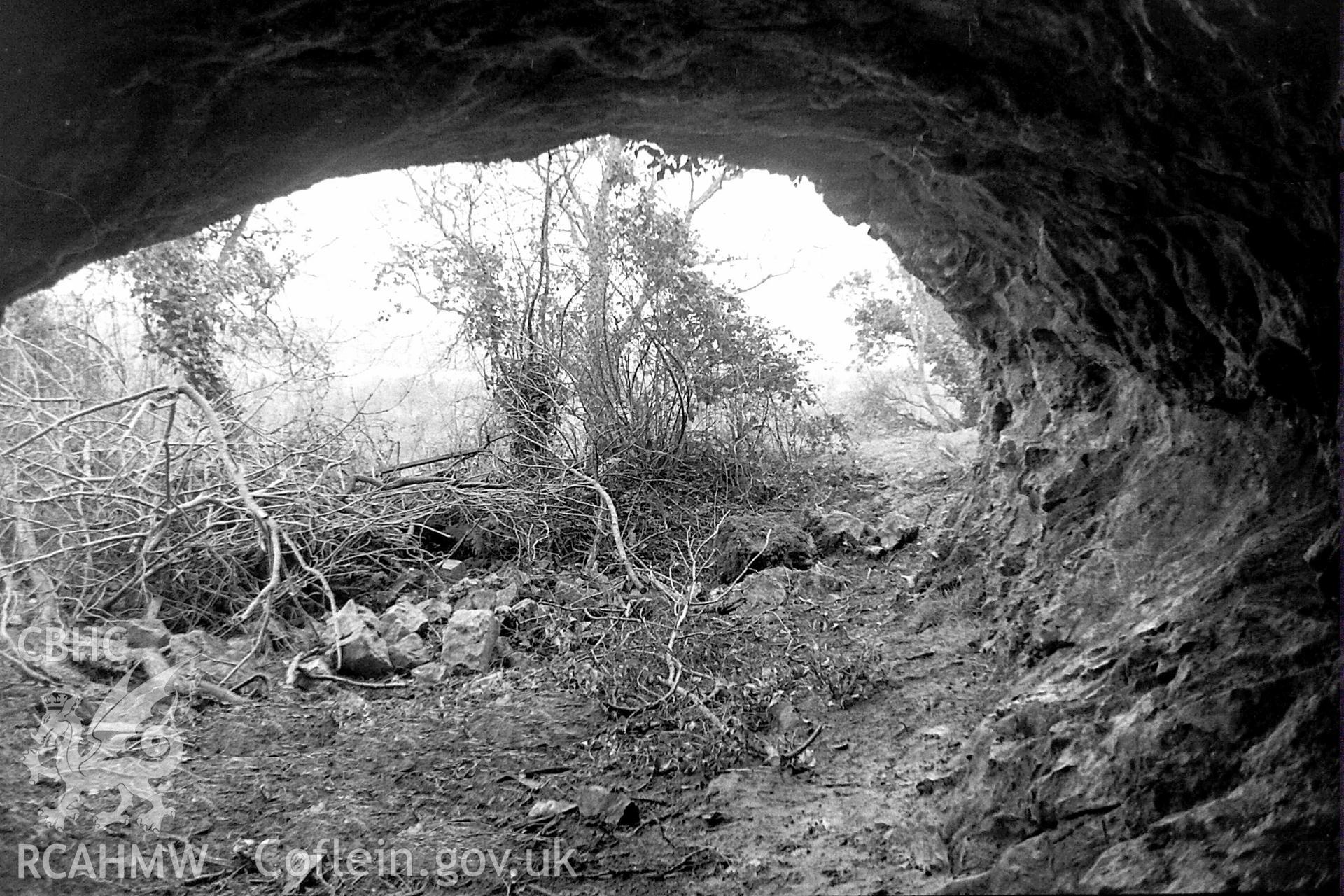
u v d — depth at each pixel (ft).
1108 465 19.60
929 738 17.11
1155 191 14.05
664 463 34.81
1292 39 9.93
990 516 24.09
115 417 30.83
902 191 21.04
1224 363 16.08
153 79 10.64
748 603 25.66
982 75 13.26
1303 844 8.63
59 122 10.52
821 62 13.42
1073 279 18.42
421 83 11.96
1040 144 14.07
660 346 35.70
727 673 20.80
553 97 13.28
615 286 37.17
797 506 33.42
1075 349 20.90
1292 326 13.26
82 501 26.20
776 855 13.96
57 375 31.60
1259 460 15.34
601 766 17.61
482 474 33.78
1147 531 16.94
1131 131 12.85
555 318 36.96
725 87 13.75
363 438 34.76
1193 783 10.62
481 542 31.17
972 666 19.75
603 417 35.22
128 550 25.98
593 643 23.24
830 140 18.10
